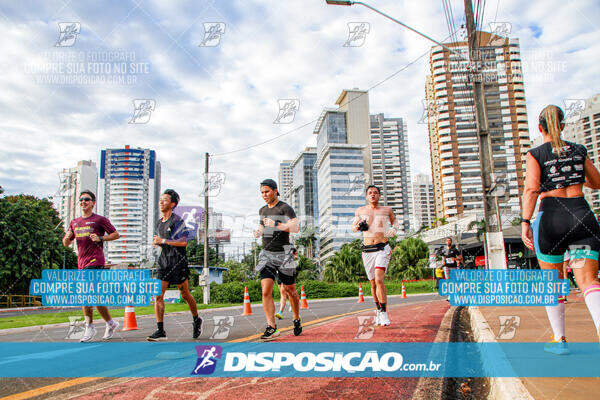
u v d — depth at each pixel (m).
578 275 2.61
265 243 4.64
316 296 25.92
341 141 105.00
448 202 92.38
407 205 163.75
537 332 3.59
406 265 38.81
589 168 2.76
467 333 4.75
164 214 4.86
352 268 42.22
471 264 10.47
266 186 4.69
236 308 15.74
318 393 2.44
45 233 28.38
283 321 7.21
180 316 11.73
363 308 10.34
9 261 25.92
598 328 2.46
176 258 4.74
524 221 2.91
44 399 2.49
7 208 27.16
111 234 5.39
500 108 74.75
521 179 74.06
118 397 2.45
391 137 168.12
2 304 25.86
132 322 7.01
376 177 165.88
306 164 108.81
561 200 2.75
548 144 2.82
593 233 2.64
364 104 106.94
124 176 47.69
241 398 2.37
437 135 95.44
